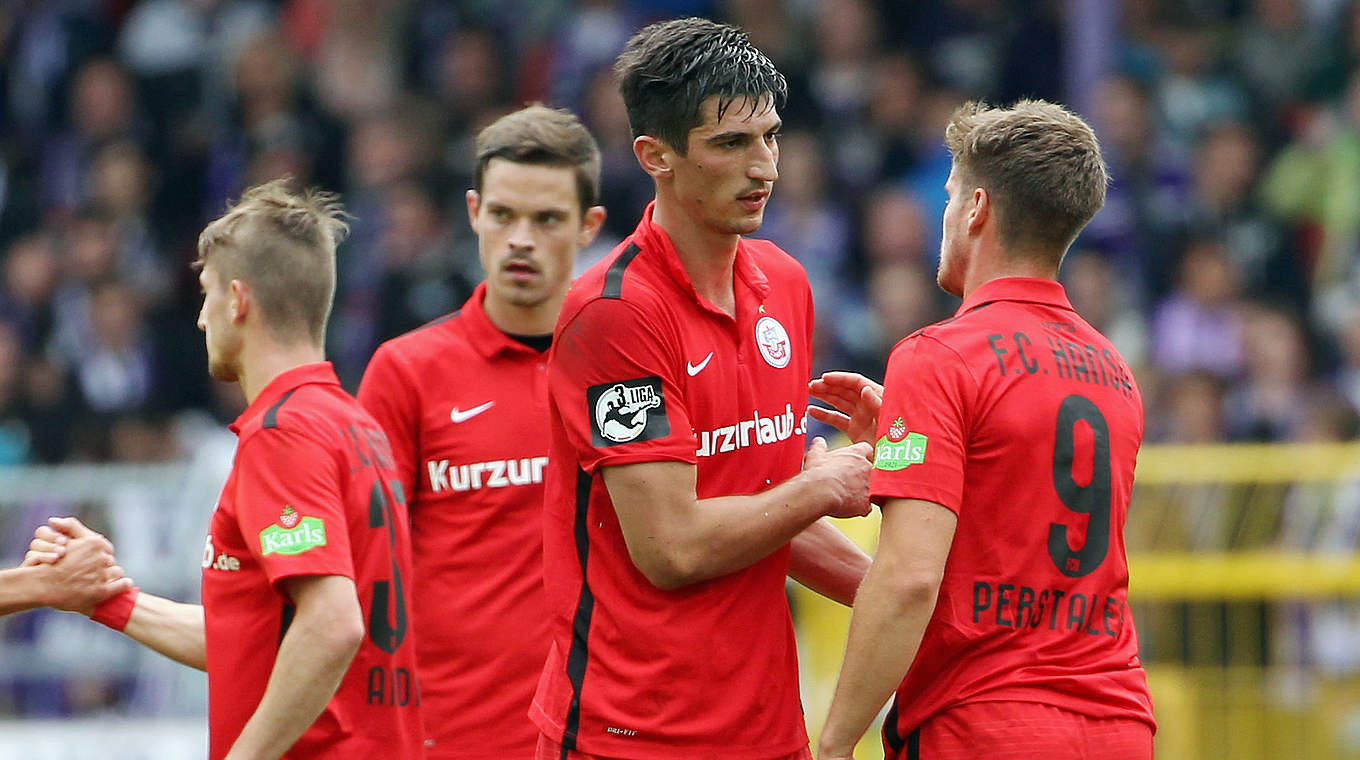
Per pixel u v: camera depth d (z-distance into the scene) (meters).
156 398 37.31
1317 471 26.41
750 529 13.58
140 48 43.62
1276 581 26.31
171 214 41.19
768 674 14.17
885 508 13.43
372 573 14.78
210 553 14.70
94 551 15.84
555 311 18.42
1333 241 37.25
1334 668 26.19
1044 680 13.37
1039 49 39.47
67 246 39.38
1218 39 41.03
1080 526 13.66
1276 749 26.20
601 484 13.93
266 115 41.09
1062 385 13.71
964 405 13.47
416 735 15.34
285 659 13.87
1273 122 39.31
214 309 15.02
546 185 18.20
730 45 13.55
